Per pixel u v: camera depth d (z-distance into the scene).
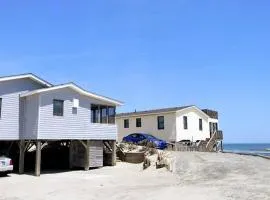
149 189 17.33
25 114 25.69
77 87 26.69
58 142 30.48
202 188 16.16
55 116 25.55
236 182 17.58
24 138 25.39
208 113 46.75
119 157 31.44
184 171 23.52
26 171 26.56
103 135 28.80
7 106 24.94
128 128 45.12
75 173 25.39
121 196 15.89
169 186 17.97
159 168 25.44
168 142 38.50
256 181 17.56
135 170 26.39
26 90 26.11
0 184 20.69
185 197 14.31
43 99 24.97
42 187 19.64
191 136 42.69
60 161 30.27
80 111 27.31
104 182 21.22
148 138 37.53
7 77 24.67
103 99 28.97
